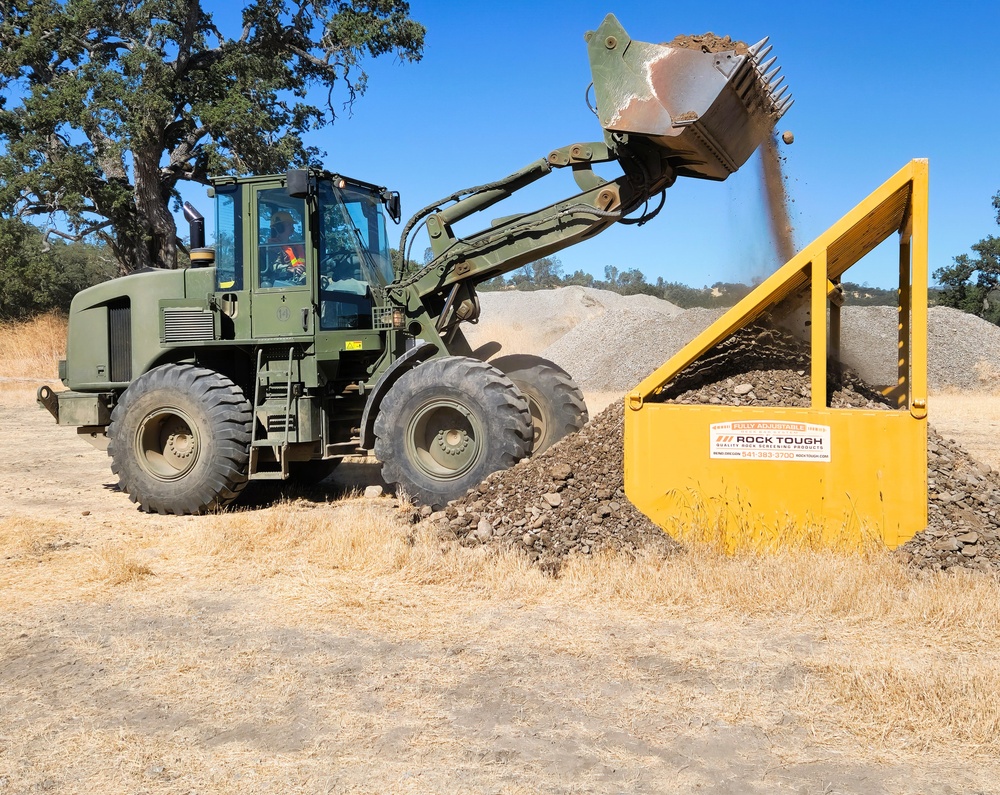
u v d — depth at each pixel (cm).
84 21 3056
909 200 553
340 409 855
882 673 373
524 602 488
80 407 880
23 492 895
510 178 800
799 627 441
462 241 813
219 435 768
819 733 330
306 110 3269
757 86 713
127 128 2853
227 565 576
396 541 582
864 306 2339
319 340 792
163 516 768
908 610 448
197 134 3200
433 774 303
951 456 594
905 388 597
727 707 353
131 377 874
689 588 488
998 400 1989
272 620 468
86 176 2942
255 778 302
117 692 378
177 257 3369
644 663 399
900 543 526
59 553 615
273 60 3238
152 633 451
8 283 3741
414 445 742
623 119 705
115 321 890
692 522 561
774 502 547
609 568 525
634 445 575
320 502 823
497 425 718
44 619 476
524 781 298
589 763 310
